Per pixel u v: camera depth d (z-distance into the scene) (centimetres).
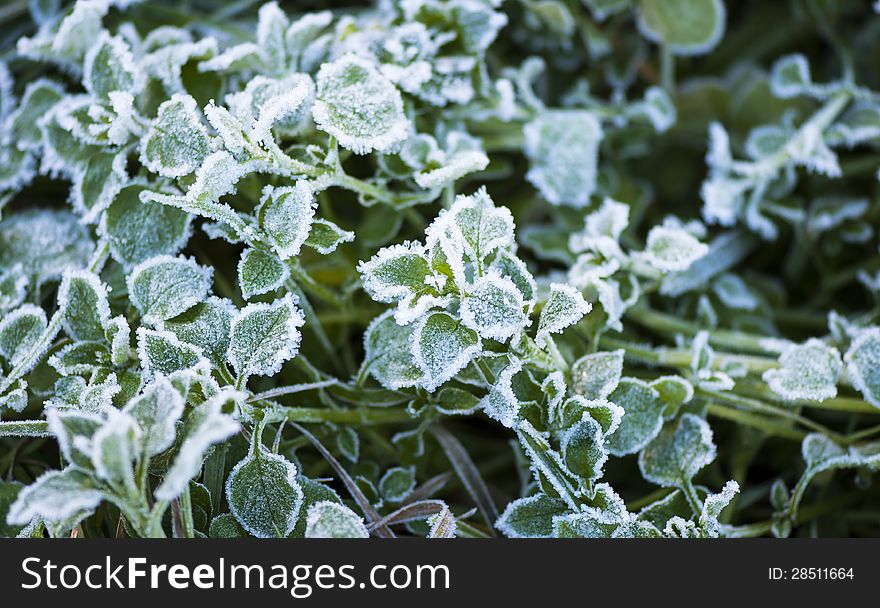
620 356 29
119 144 29
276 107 28
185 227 29
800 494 30
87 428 26
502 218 28
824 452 30
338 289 33
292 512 28
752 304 34
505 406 28
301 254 32
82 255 31
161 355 28
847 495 32
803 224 35
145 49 31
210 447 29
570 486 28
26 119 31
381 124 29
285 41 31
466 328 27
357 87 29
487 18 32
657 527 29
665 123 35
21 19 34
